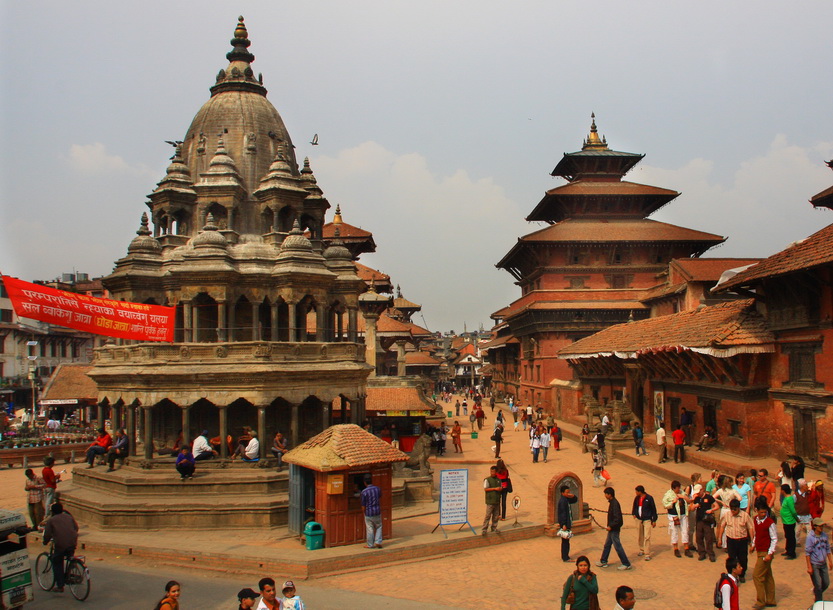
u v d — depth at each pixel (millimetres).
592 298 72000
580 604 13266
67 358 90375
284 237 35688
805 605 16141
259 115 38562
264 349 30016
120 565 21500
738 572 13641
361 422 34344
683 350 35062
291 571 19500
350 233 74875
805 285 28125
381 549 20734
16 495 34844
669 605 16469
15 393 79062
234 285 32688
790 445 30203
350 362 33469
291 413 31891
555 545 22297
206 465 29672
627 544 22344
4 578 14648
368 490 21078
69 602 17516
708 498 20156
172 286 32812
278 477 28219
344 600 17141
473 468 40031
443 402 106312
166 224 35719
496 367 114375
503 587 18078
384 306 54188
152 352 30375
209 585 18938
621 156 81562
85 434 53281
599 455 33312
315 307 34500
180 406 30516
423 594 17609
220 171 35656
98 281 94000
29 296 23688
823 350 28031
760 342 31156
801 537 20875
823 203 34969
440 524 22328
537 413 64875
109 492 29078
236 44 40812
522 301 82562
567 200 78250
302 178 39438
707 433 35625
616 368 52938
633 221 77812
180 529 26156
